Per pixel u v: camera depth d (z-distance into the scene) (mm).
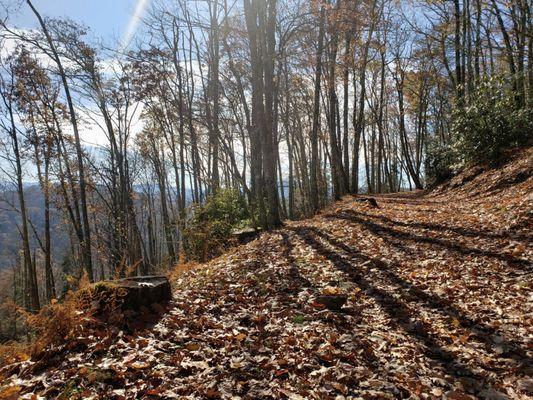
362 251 8227
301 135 32938
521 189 10531
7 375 3596
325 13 13852
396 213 12156
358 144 24562
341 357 3920
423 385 3418
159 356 3838
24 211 22562
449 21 22047
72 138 23438
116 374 3467
